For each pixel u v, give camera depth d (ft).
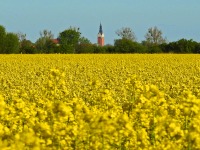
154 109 34.30
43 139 27.30
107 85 76.48
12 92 63.93
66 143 28.12
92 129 27.53
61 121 29.76
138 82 42.75
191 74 108.47
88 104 51.55
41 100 44.91
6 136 27.76
